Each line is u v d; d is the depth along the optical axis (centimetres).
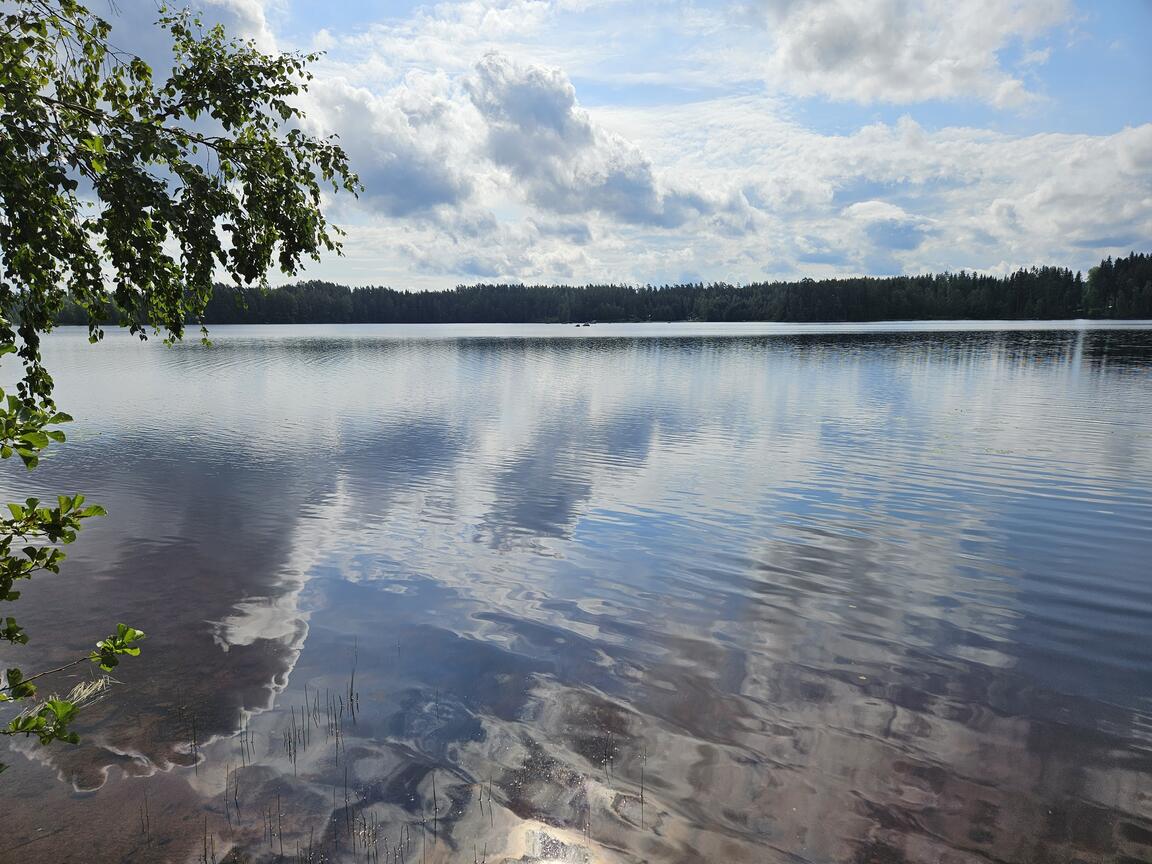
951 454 1942
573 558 1168
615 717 697
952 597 997
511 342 9144
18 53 483
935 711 708
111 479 1723
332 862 509
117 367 5116
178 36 555
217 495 1577
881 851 518
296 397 3378
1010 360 4975
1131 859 513
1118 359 4938
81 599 997
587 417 2697
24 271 519
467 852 518
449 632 891
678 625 910
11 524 352
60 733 363
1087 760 628
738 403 3036
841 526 1326
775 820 550
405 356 6400
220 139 563
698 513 1420
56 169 466
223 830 543
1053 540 1234
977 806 568
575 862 506
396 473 1788
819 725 682
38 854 517
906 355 5675
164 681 773
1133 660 816
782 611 954
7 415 332
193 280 564
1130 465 1777
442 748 647
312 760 630
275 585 1052
